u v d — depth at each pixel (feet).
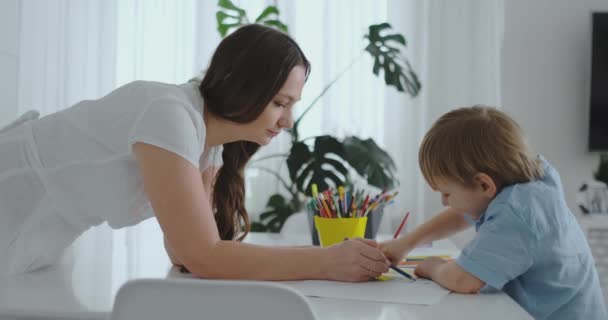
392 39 7.36
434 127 3.10
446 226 3.59
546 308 2.80
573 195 8.60
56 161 2.98
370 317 2.24
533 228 2.69
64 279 2.85
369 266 2.86
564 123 8.61
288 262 2.85
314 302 2.48
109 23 8.22
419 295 2.59
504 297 2.57
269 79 2.97
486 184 2.90
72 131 2.99
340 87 8.02
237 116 3.04
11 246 3.00
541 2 8.57
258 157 8.04
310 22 8.12
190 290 1.84
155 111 2.80
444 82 8.16
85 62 8.25
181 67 8.25
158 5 8.25
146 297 1.86
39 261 3.05
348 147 6.86
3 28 7.11
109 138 2.90
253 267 2.80
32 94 7.88
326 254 2.89
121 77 8.34
